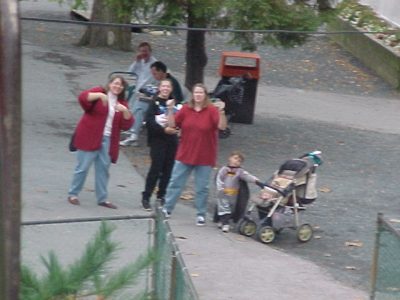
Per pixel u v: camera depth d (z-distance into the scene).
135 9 31.94
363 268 24.12
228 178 25.94
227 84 37.66
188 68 36.97
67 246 17.09
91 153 26.33
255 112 41.41
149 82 34.09
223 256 23.70
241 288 21.52
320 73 50.44
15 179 6.79
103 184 26.69
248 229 25.80
